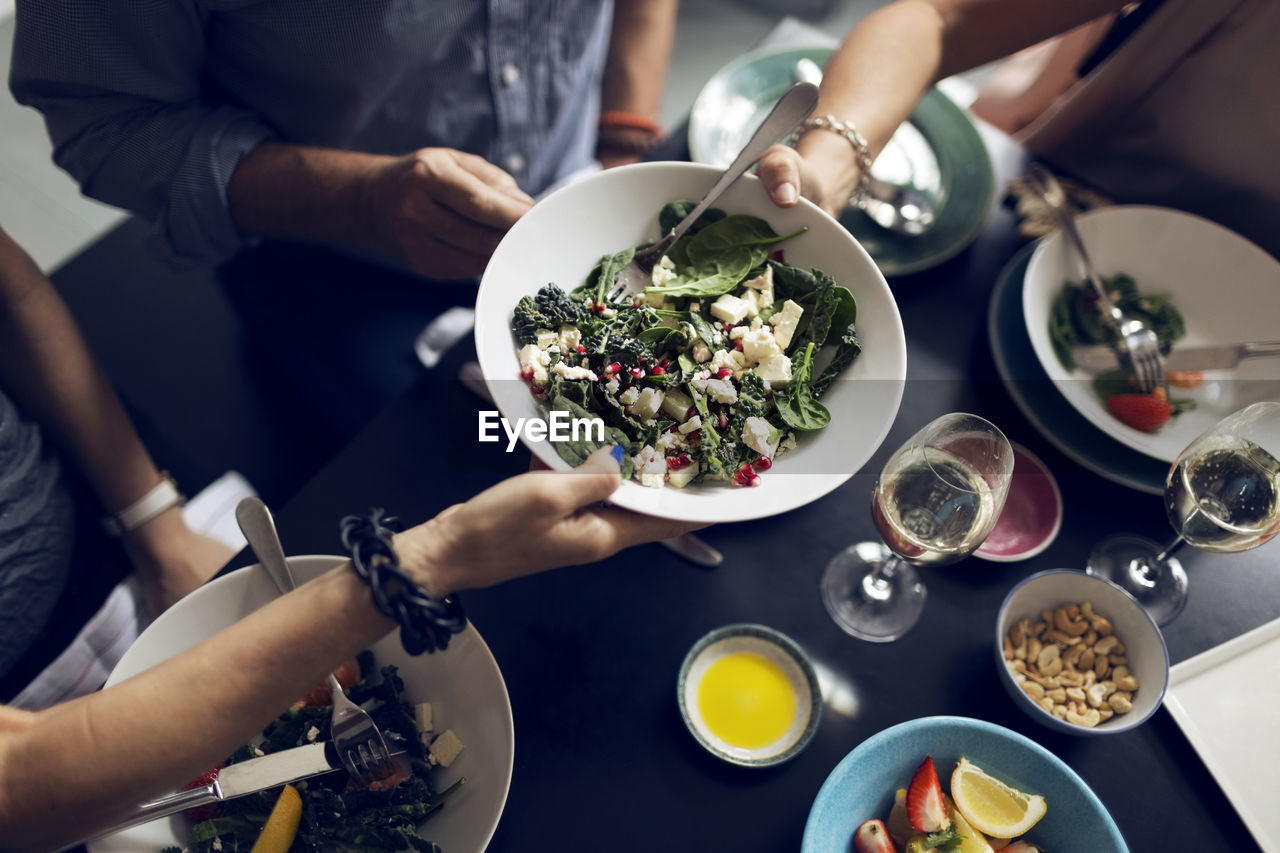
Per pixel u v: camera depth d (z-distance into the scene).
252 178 1.34
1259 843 0.91
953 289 1.31
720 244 1.00
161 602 1.35
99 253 2.20
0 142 2.61
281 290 1.73
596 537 0.80
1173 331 1.27
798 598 1.07
